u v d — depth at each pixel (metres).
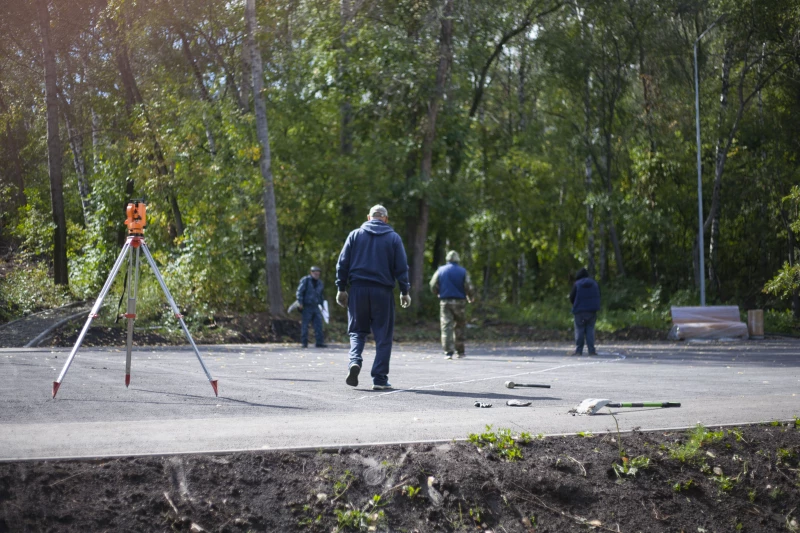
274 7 28.00
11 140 38.22
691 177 36.47
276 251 24.81
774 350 19.88
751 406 6.57
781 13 31.09
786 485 4.97
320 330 19.91
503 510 4.41
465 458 4.65
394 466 4.48
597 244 43.81
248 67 28.64
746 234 38.88
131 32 27.52
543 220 37.97
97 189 28.69
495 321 29.58
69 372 10.49
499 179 35.47
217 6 28.12
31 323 19.19
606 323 28.39
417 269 31.17
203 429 5.01
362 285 8.53
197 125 25.92
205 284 23.12
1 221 35.12
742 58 33.44
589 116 37.69
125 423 5.21
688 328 24.97
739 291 39.28
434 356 17.09
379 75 29.00
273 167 27.31
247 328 22.02
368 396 8.02
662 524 4.55
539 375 11.58
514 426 5.39
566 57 34.56
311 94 29.91
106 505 3.88
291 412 6.45
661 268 40.56
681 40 35.88
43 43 27.31
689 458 4.99
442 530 4.27
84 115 36.06
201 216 24.44
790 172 34.94
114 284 21.38
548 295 40.38
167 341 19.23
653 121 36.38
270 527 4.02
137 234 7.53
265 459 4.38
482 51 32.00
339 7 29.16
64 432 4.79
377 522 4.19
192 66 29.67
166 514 3.92
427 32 29.91
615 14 34.28
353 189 29.78
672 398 7.95
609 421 5.71
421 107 30.77
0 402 6.81
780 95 36.25
